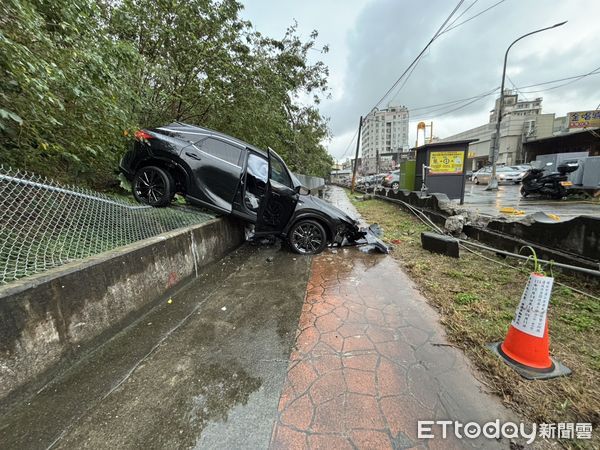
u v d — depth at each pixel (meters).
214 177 4.42
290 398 1.67
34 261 2.01
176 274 3.18
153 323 2.49
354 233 5.08
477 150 42.28
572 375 1.80
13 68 1.95
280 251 4.89
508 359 1.95
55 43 2.53
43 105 2.44
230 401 1.65
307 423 1.50
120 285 2.35
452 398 1.67
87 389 1.71
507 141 36.59
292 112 15.51
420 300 2.94
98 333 2.12
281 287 3.34
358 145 21.11
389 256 4.51
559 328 2.30
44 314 1.72
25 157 2.79
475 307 2.68
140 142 4.30
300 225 4.70
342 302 2.93
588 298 2.74
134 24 5.07
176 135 4.46
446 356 2.04
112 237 2.89
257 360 2.01
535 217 4.31
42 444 1.36
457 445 1.38
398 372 1.88
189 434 1.43
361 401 1.65
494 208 8.32
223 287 3.34
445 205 6.59
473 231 5.11
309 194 4.98
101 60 2.82
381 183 21.55
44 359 1.72
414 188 11.29
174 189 4.43
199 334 2.34
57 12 2.45
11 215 2.20
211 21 5.95
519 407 1.59
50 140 2.88
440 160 9.48
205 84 6.32
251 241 5.48
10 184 2.23
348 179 37.72
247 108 7.12
